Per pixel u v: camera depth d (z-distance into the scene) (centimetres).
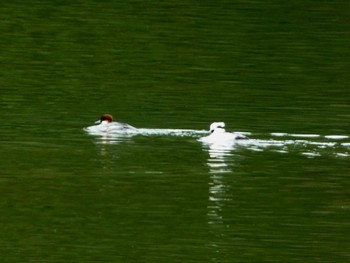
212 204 4147
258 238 3825
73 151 4750
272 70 6650
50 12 8119
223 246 3756
